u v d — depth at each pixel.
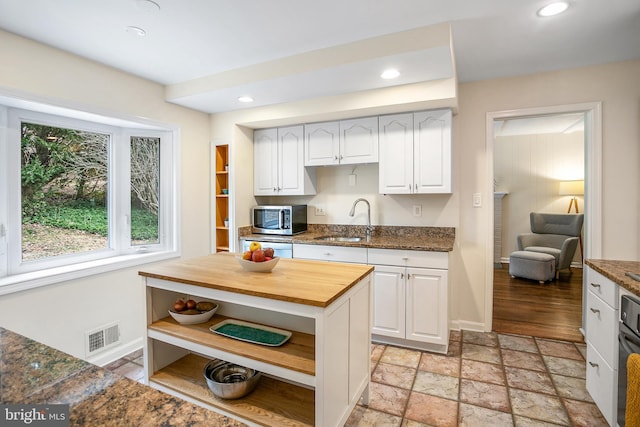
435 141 2.89
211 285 1.66
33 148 2.47
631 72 2.63
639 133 2.62
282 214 3.53
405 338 2.78
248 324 1.95
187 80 2.95
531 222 5.70
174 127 3.20
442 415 1.94
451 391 2.18
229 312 2.08
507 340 2.95
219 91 2.83
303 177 3.49
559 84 2.82
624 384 1.57
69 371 0.78
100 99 2.57
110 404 0.66
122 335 2.79
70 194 2.69
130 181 3.07
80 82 2.45
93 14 1.90
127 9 1.86
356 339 1.82
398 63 2.26
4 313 2.12
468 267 3.16
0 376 0.76
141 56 2.46
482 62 2.66
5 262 2.29
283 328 1.90
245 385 1.68
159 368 1.98
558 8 1.90
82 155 2.77
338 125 3.28
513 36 2.22
